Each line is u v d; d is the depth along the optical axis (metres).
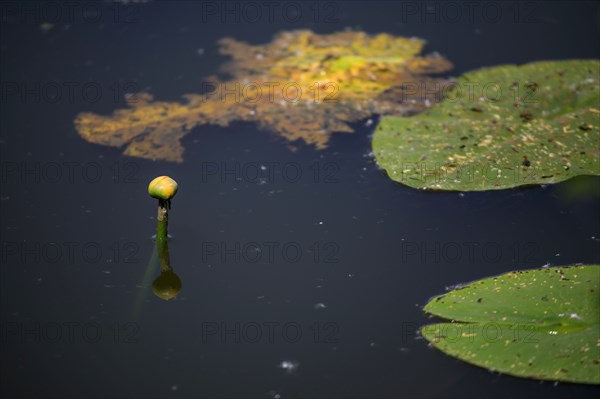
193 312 2.52
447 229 2.62
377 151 2.71
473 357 2.45
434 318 2.51
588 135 2.71
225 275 2.56
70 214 2.63
